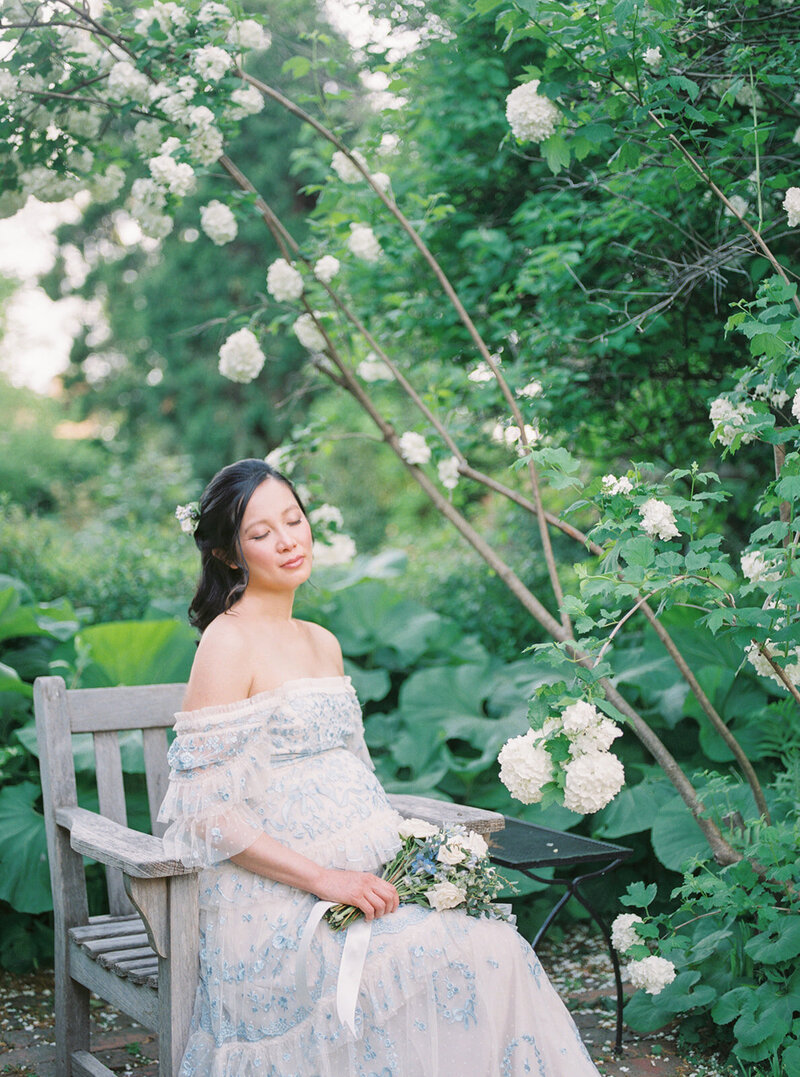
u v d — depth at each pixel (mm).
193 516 2533
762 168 3338
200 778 2111
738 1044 2662
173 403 13805
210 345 13164
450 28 3824
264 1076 2025
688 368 4082
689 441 4305
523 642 4992
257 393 12953
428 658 4910
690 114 2727
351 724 2424
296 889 2141
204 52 3152
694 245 3744
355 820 2229
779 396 2725
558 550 5098
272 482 2381
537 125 2846
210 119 3182
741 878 2779
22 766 3961
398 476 11562
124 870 2113
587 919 3871
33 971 3602
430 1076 2008
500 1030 2092
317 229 3971
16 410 13703
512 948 2150
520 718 4160
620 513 2496
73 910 2693
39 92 3361
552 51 2838
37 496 10367
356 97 4281
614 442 4406
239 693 2211
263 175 11656
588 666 2385
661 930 3580
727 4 3107
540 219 4098
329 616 4805
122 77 3262
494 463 5023
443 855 2172
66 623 4230
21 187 3561
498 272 4309
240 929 2123
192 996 2133
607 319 3920
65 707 2787
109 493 8500
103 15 3434
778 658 2734
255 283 12641
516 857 2818
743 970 2902
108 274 14414
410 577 5668
